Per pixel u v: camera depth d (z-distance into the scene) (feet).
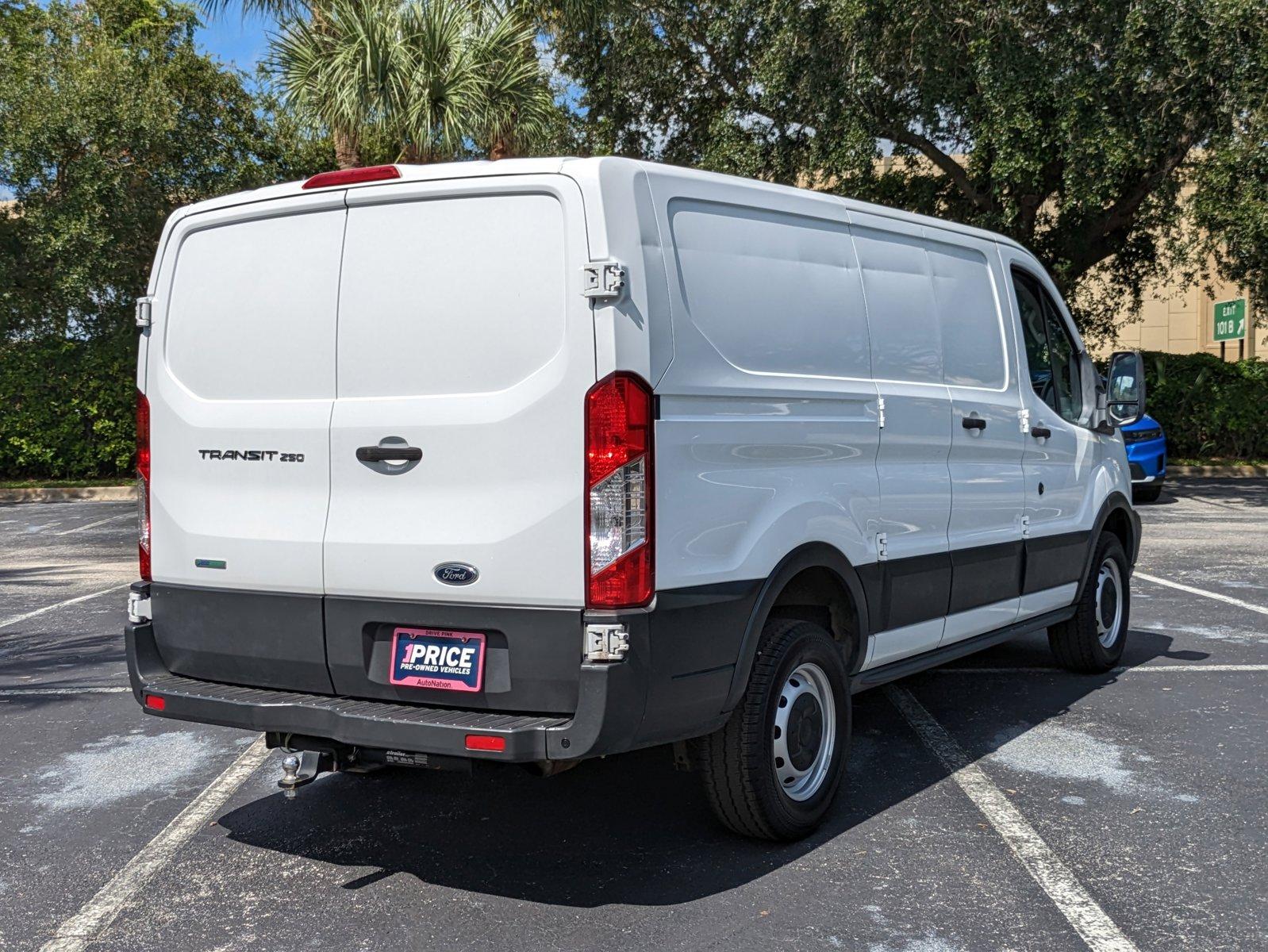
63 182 65.26
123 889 12.59
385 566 12.09
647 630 11.31
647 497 11.34
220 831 14.28
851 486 14.39
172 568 13.66
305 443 12.63
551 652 11.36
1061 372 20.53
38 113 62.49
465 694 11.78
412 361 12.15
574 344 11.31
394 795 15.57
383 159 49.67
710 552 12.10
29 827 14.46
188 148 68.13
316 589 12.59
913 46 48.47
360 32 44.19
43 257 63.36
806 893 12.19
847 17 45.78
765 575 12.78
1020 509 18.49
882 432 15.03
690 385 11.94
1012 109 48.24
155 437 13.87
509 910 11.91
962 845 13.44
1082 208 51.01
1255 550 36.50
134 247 66.59
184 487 13.56
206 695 12.93
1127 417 20.72
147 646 13.75
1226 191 52.60
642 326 11.43
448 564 11.76
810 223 14.33
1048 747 17.03
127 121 62.90
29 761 17.12
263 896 12.35
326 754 12.70
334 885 12.62
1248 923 11.37
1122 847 13.30
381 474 12.17
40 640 25.48
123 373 63.57
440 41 45.27
